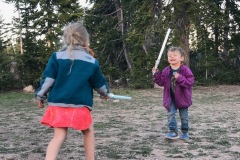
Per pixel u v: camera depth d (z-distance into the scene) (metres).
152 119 9.68
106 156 5.44
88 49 4.20
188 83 6.30
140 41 21.81
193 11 20.23
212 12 21.19
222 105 12.95
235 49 27.17
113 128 8.20
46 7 23.20
